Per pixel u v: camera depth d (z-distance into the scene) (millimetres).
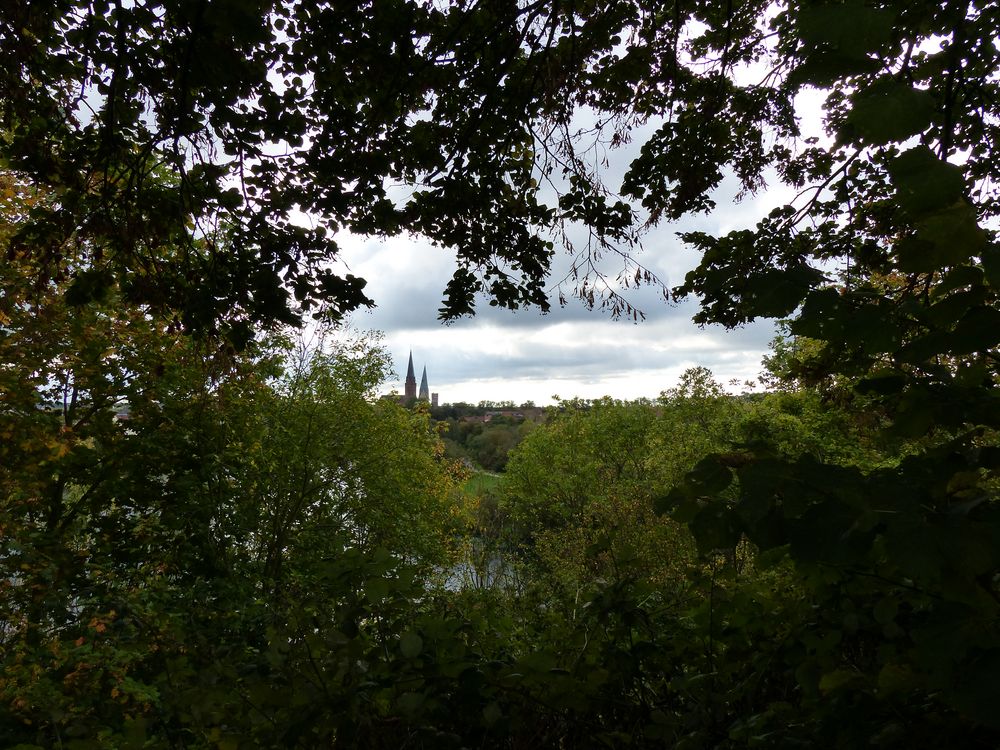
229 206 4703
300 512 19797
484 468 52062
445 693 1760
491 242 6031
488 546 7395
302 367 21406
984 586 1004
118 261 4812
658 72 5082
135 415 13453
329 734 1684
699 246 3943
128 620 5266
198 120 4312
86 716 2664
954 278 1044
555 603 2865
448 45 4668
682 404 35750
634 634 2430
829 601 2031
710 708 1943
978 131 3287
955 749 1241
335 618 1875
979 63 2355
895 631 1748
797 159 5203
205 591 8609
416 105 5340
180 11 3150
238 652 2393
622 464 41938
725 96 4855
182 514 11469
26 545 7387
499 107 4992
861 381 1362
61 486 13398
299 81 4754
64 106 4438
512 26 4434
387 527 21672
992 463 1175
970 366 1375
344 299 5023
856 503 1038
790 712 1784
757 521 1146
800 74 938
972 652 957
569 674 1827
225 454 12875
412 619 2006
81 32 3975
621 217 5516
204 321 4598
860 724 1414
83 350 12023
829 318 1119
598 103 5398
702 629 2227
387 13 4500
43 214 4762
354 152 5094
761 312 1165
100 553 10477
